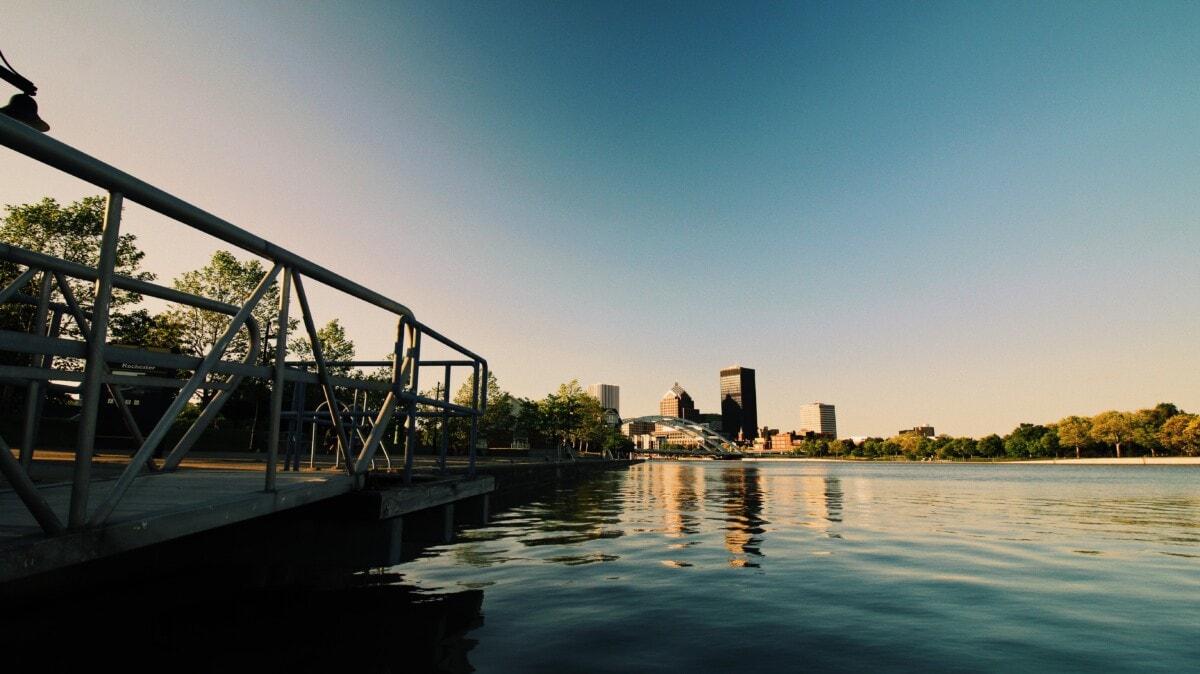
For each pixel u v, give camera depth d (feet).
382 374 152.76
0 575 7.48
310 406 143.54
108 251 9.21
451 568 27.76
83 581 17.61
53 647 14.58
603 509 65.72
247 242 12.31
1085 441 453.99
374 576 24.99
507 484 82.74
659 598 23.27
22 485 7.86
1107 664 16.72
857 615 21.44
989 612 22.26
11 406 70.23
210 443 105.70
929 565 32.09
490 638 17.21
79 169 8.36
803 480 178.60
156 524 10.43
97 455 40.73
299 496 15.26
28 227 95.71
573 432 327.06
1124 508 75.92
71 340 8.82
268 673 13.37
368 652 15.17
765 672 15.46
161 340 117.29
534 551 34.09
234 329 12.50
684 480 170.50
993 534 46.70
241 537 19.03
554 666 15.20
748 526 50.21
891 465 517.55
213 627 16.57
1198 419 379.35
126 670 13.29
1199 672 16.10
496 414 253.44
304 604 19.42
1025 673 15.88
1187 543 42.24
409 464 21.38
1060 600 24.34
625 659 16.02
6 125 7.25
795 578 27.91
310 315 15.64
